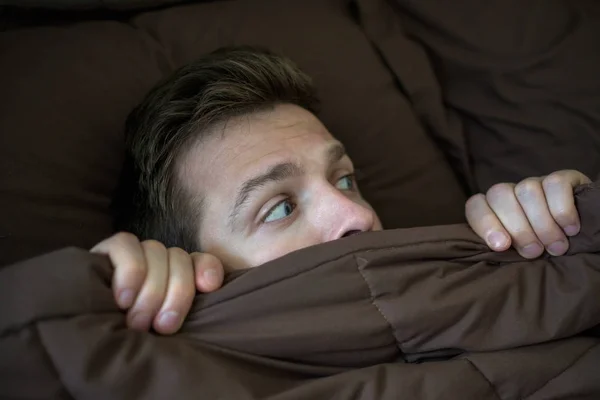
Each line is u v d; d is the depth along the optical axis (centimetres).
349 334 57
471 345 60
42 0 98
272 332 56
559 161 92
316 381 55
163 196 74
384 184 96
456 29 103
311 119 79
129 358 50
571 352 62
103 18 105
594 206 64
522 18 100
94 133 87
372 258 60
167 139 74
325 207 70
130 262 54
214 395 51
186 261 59
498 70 99
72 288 50
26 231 76
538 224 66
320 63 101
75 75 89
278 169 70
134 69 94
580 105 92
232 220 69
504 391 59
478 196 71
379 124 99
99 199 85
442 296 61
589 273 63
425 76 104
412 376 57
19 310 49
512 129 97
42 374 49
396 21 109
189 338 55
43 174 81
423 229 65
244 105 74
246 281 58
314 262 59
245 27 101
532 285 64
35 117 83
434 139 104
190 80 78
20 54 88
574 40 96
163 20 100
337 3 110
